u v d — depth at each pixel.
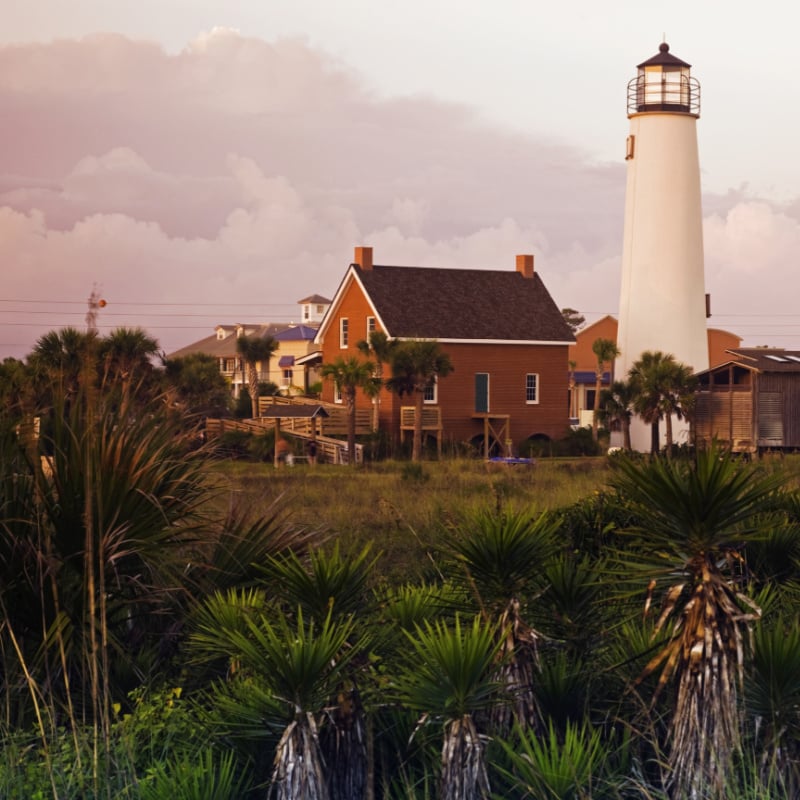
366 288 123.00
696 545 10.58
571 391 185.50
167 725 12.32
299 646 10.87
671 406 106.06
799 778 10.88
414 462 88.00
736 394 110.88
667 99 127.56
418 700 10.75
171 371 82.94
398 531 27.61
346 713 11.35
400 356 107.38
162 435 14.27
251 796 11.48
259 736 11.18
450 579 13.17
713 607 10.44
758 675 10.89
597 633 13.12
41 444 14.11
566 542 14.66
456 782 10.52
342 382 102.69
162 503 13.74
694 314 127.81
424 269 127.94
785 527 16.00
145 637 14.61
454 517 15.48
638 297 128.00
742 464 10.81
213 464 15.29
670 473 10.77
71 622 13.41
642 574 10.91
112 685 13.72
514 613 12.17
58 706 13.23
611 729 12.34
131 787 11.15
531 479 59.97
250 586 14.64
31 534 13.49
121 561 13.80
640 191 128.12
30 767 11.45
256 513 16.41
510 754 10.93
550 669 12.65
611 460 11.94
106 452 13.25
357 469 80.94
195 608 13.74
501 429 123.19
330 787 11.27
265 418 114.31
